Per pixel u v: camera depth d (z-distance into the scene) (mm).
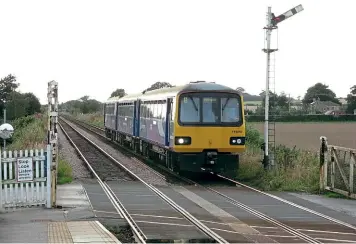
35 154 13688
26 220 11930
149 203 14969
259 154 24906
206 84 21219
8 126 22906
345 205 15430
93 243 9547
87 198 15484
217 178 22109
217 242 10430
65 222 11688
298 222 12742
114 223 12125
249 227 12000
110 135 46625
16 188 13477
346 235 11289
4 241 9656
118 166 25391
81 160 28156
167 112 22266
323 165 17953
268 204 15312
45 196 13836
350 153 16906
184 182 20469
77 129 66188
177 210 13906
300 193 17859
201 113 20766
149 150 28422
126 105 36250
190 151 20781
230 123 20953
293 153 22453
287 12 21031
